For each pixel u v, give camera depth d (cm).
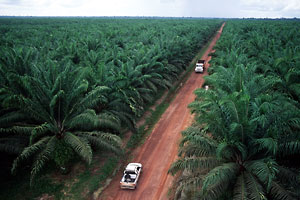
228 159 1052
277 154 988
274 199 883
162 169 1411
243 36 4956
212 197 902
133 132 1667
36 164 1054
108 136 1243
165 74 2670
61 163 1234
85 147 1120
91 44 3338
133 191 1240
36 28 7538
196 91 1387
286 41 3831
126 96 1667
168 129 1900
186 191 1149
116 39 4209
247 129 957
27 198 1155
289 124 1020
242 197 856
